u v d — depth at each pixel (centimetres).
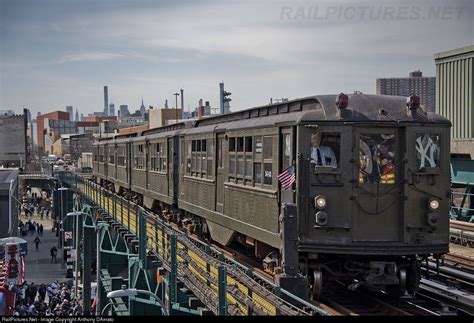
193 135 1775
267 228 1195
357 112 1064
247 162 1316
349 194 1051
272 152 1174
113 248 2538
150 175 2438
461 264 1488
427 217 1064
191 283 1157
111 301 2123
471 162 2033
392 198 1068
